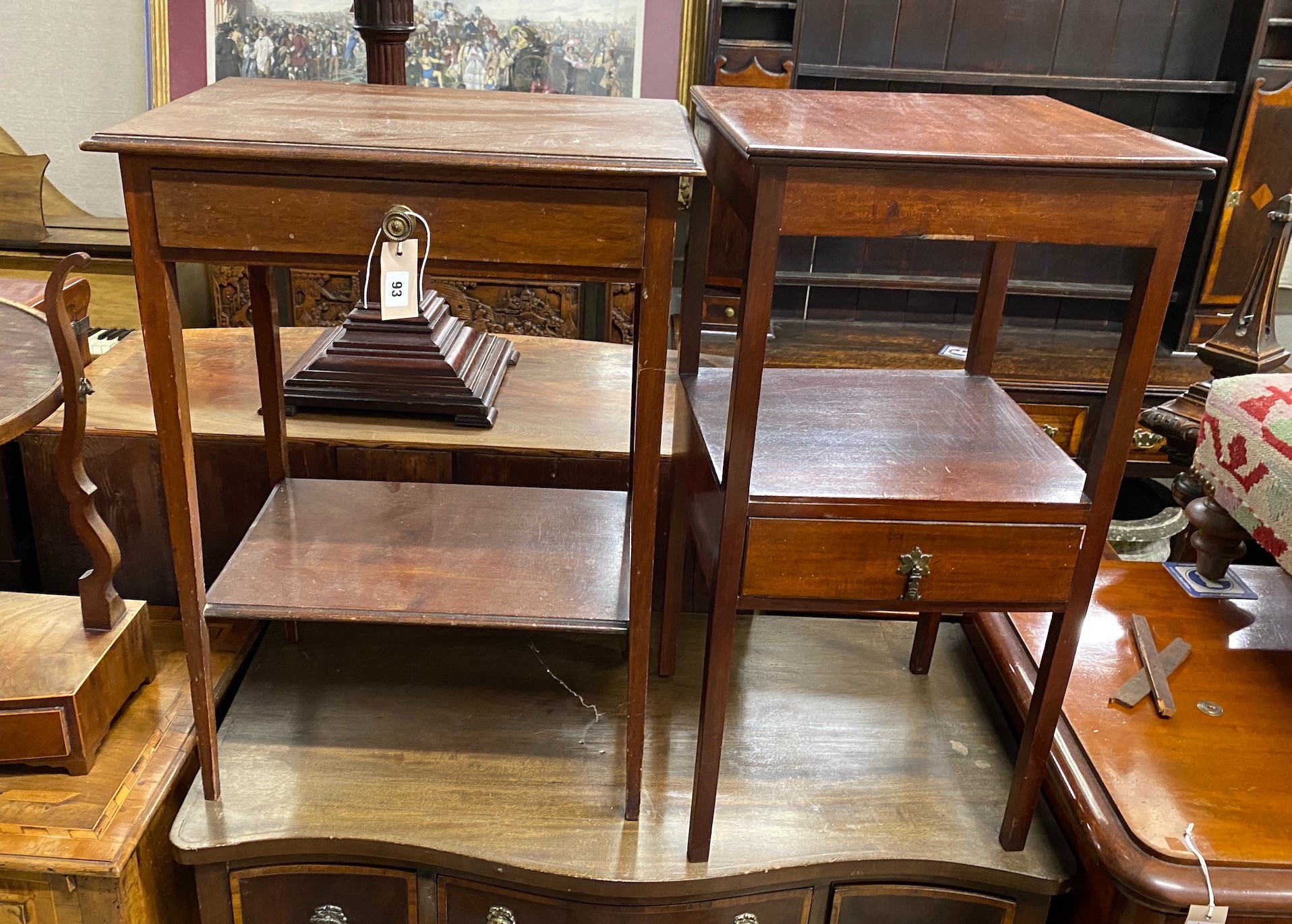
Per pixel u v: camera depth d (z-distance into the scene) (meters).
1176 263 1.01
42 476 1.61
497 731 1.46
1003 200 0.99
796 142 0.98
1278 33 2.74
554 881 1.25
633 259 1.05
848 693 1.58
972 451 1.23
